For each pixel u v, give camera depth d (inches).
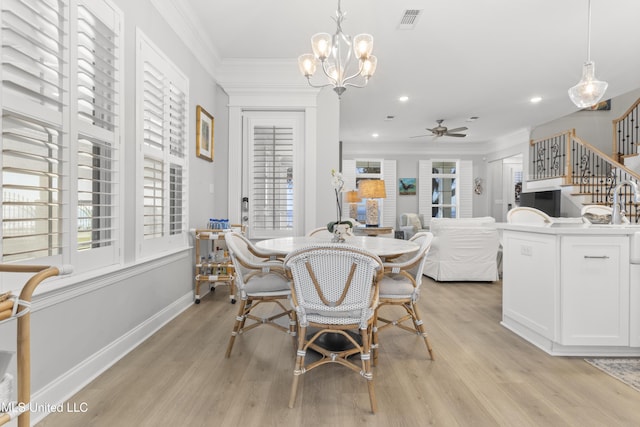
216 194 166.7
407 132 319.9
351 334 101.0
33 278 34.6
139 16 96.0
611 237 86.3
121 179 85.9
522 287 102.0
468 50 150.6
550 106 234.4
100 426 58.3
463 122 279.0
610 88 195.8
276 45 147.3
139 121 95.5
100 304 78.9
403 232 332.2
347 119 271.3
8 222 58.3
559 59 159.9
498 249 185.0
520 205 307.7
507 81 188.1
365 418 61.1
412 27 131.3
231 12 121.6
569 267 86.7
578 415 62.2
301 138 171.2
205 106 151.2
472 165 373.7
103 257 79.5
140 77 95.7
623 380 75.1
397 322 86.3
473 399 67.6
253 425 58.9
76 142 69.3
